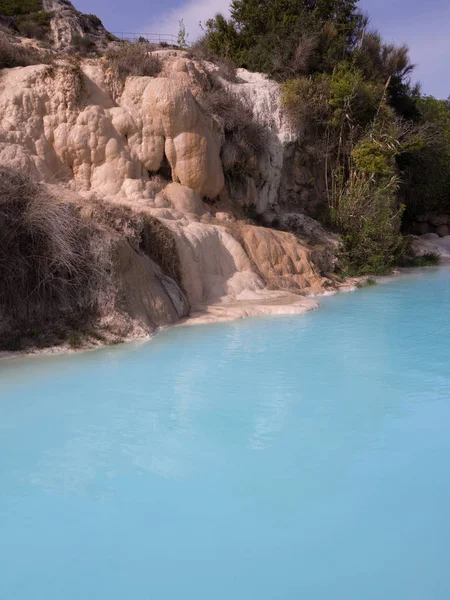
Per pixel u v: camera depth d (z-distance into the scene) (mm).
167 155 15117
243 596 3086
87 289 9148
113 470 4562
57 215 9023
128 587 3172
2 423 5562
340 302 12992
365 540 3607
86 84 14359
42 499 4125
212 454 4855
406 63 28641
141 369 7445
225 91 19656
